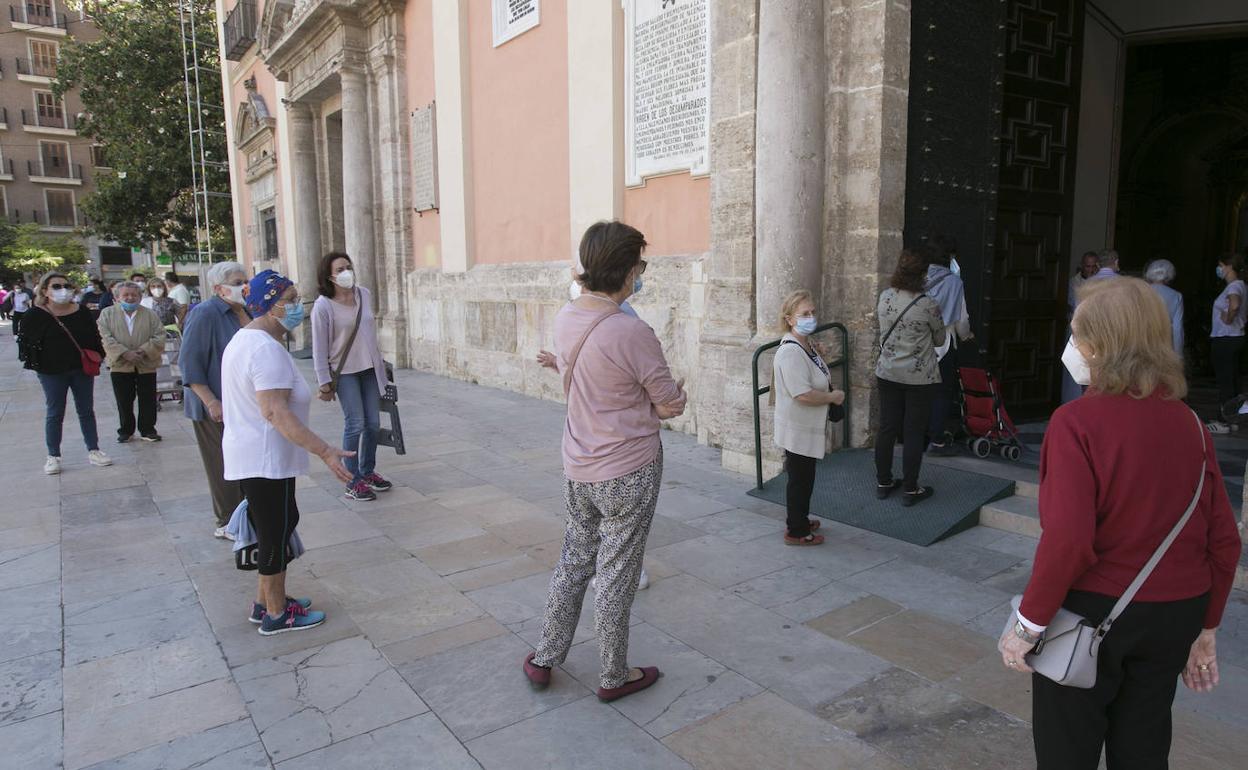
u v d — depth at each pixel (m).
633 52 7.16
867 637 3.23
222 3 21.53
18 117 47.31
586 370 2.56
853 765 2.38
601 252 2.58
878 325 5.32
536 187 9.14
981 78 5.72
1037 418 6.68
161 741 2.54
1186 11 8.34
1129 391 1.62
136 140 24.03
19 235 44.66
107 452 7.10
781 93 5.25
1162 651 1.63
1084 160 8.66
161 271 42.69
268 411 3.05
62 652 3.18
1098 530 1.63
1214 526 1.67
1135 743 1.70
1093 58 8.54
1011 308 6.36
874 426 5.50
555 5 8.38
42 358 6.14
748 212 5.75
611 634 2.69
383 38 12.00
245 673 2.99
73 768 2.40
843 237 5.45
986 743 2.48
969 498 4.67
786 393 4.14
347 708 2.74
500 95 9.70
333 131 16.27
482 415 8.53
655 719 2.64
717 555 4.19
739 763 2.40
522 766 2.39
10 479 6.07
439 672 2.98
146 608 3.61
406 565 4.12
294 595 3.72
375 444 5.52
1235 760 2.35
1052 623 1.65
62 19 47.91
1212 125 12.43
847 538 4.43
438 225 11.63
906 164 5.36
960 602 3.56
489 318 10.33
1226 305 6.73
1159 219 12.95
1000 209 6.20
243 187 22.06
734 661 3.04
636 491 2.59
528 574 3.99
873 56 5.14
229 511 4.55
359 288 5.45
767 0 5.23
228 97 22.11
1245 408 6.73
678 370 7.09
